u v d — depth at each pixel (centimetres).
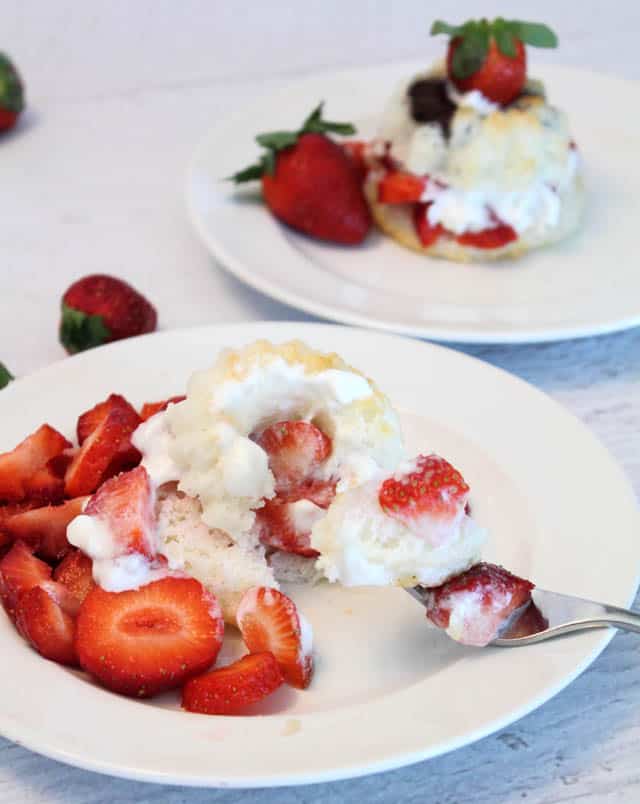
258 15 84
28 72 77
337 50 80
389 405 46
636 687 42
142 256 62
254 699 40
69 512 44
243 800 40
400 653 43
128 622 41
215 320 58
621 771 40
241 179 62
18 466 46
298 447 45
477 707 39
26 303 58
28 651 41
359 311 55
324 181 60
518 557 45
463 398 50
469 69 62
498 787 40
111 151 70
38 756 41
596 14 83
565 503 45
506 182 60
